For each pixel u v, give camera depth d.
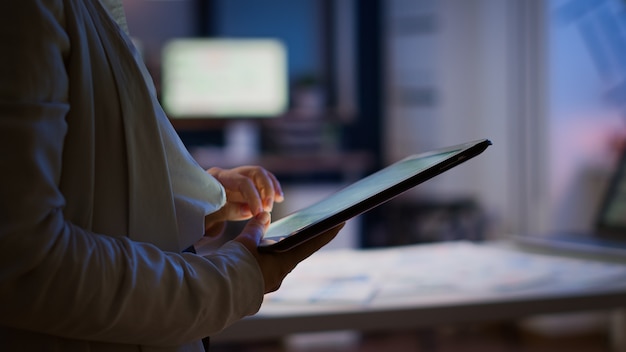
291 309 1.32
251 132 5.64
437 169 0.73
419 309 1.33
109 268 0.58
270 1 5.81
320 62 5.88
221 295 0.65
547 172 4.24
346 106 5.82
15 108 0.54
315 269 1.76
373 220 5.30
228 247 0.72
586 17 4.08
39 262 0.54
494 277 1.60
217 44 5.57
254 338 1.27
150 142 0.67
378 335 4.00
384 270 1.73
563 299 1.41
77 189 0.62
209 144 5.70
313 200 5.48
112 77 0.66
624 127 3.97
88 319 0.57
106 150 0.65
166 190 0.68
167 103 5.54
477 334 4.02
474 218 4.93
